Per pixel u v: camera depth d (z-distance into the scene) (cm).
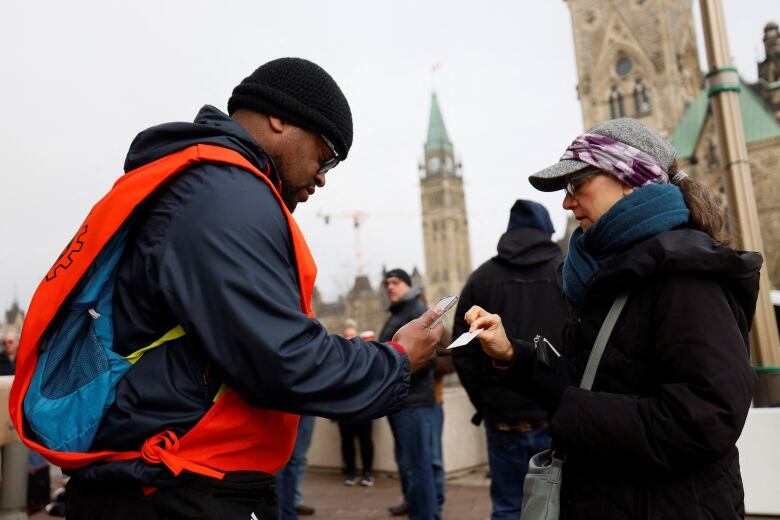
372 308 6812
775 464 364
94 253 145
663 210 165
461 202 12444
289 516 532
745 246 461
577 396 159
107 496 148
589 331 171
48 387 148
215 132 156
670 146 188
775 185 5016
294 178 173
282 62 170
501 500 366
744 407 143
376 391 150
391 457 796
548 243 378
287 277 149
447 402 763
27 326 148
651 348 158
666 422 144
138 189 145
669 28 6066
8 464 382
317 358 140
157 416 144
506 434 362
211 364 143
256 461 154
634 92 6162
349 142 177
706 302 150
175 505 143
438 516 504
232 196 144
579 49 6444
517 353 201
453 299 177
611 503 157
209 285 137
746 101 5309
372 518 594
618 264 162
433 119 12562
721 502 153
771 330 436
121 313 150
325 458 855
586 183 184
